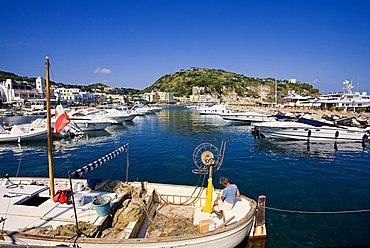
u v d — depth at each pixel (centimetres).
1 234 573
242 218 672
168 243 577
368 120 4050
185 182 1440
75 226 609
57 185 885
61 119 804
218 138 3030
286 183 1397
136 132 3628
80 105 11394
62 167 1794
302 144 2611
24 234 571
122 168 1698
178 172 1614
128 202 753
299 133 2730
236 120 4928
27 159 2019
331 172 1612
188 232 693
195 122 5266
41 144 2678
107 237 611
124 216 689
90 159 2012
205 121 5506
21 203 742
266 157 2022
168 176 1542
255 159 1948
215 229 623
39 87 12838
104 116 4384
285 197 1201
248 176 1516
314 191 1278
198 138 3042
